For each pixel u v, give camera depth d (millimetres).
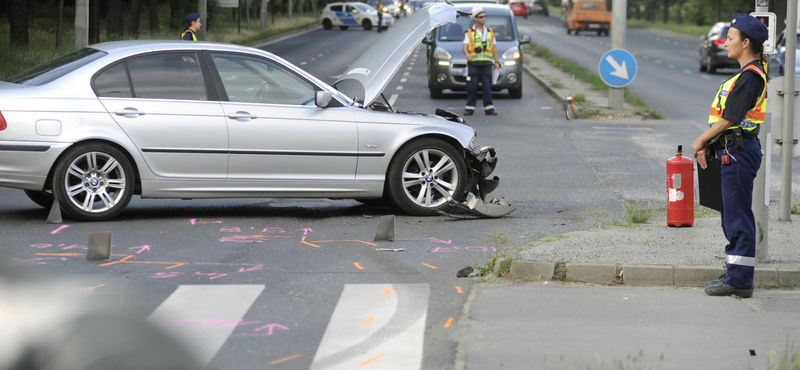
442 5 21391
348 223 18281
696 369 9922
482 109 43281
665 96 51031
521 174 25594
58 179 17234
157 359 6238
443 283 13594
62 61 18219
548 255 14547
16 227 17094
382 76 19750
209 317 11586
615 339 11000
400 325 11430
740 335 11242
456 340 10875
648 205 20281
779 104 17953
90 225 17375
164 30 88000
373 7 145000
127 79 17703
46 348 5906
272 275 13828
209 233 16969
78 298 6344
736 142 12867
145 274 13711
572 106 39688
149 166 17688
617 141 33031
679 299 12969
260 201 21094
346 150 18594
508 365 10008
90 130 17250
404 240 16625
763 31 12820
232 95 18188
